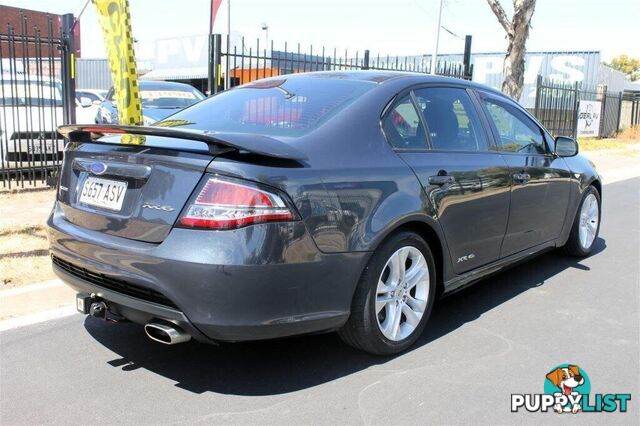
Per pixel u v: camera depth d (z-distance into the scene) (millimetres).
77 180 3555
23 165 9188
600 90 25422
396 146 3715
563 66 28844
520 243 4828
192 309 2900
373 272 3414
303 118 3578
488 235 4352
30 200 8133
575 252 6039
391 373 3533
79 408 3111
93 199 3389
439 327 4266
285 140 3268
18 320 4211
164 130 2965
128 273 3061
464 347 3918
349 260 3248
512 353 3840
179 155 3033
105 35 5297
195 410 3105
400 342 3713
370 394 3287
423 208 3678
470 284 4441
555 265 5926
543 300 4883
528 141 5047
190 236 2902
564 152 5227
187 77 25141
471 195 4094
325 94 3854
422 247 3768
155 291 2986
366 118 3611
